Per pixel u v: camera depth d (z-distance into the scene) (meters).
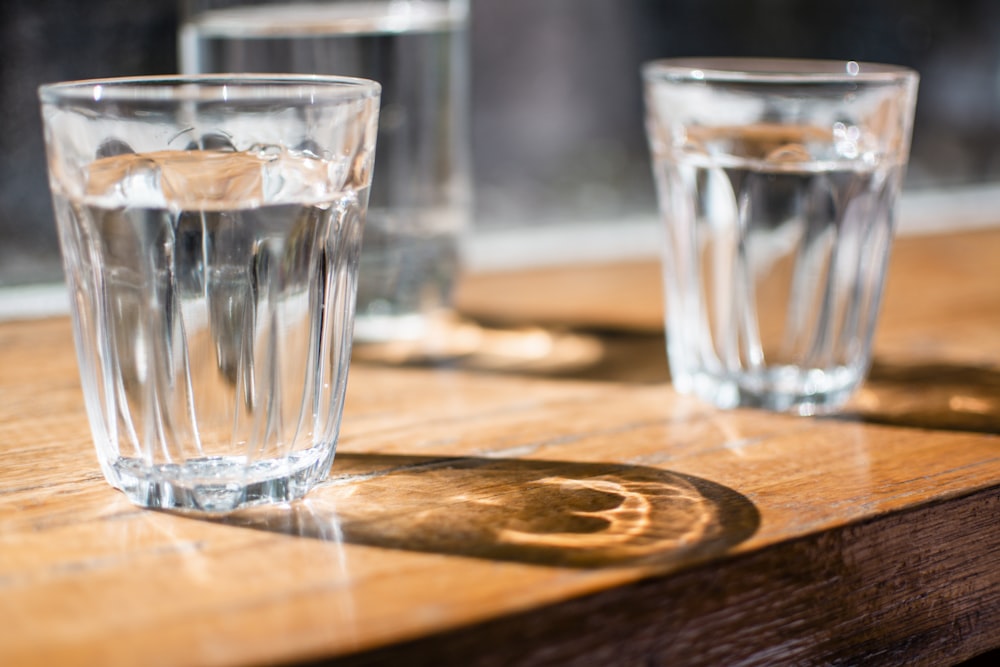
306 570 0.54
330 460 0.59
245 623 0.51
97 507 0.57
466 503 0.58
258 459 0.57
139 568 0.54
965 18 1.00
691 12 0.92
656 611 0.53
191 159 0.55
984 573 0.59
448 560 0.54
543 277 0.84
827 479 0.59
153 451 0.56
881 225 0.65
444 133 0.73
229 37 0.71
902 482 0.59
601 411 0.65
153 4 0.79
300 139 0.56
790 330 0.65
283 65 0.71
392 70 0.71
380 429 0.64
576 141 0.91
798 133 0.64
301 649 0.50
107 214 0.55
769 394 0.65
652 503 0.58
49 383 0.67
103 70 0.78
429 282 0.74
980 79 1.02
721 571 0.54
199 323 0.56
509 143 0.89
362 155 0.57
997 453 0.61
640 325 0.76
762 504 0.57
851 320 0.65
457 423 0.64
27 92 0.77
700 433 0.63
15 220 0.77
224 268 0.56
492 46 0.87
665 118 0.65
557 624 0.52
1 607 0.52
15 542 0.55
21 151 0.77
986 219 0.98
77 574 0.53
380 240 0.72
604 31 0.90
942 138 1.01
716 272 0.65
